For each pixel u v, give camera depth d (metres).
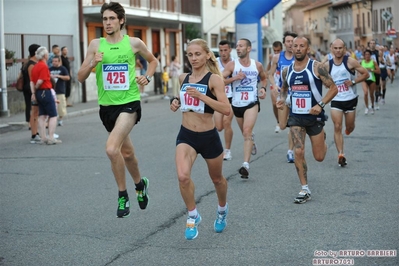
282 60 15.70
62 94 22.69
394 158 13.87
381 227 8.35
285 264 6.98
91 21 36.00
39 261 7.32
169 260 7.24
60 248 7.80
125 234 8.37
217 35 58.22
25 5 34.00
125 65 8.66
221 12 59.38
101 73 8.73
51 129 17.69
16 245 7.96
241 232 8.32
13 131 21.55
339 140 12.95
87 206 10.05
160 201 10.26
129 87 8.70
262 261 7.11
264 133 18.72
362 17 99.38
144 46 8.81
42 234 8.45
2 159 15.12
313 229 8.37
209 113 7.78
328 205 9.71
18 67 27.98
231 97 13.62
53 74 22.50
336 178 11.81
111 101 8.72
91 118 26.20
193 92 7.57
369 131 18.52
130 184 11.74
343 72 13.02
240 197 10.43
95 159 14.83
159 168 13.32
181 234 8.31
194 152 7.79
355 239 7.84
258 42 35.19
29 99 21.83
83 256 7.47
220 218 8.29
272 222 8.79
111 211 9.68
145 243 7.94
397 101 28.80
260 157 14.46
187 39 52.38
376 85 24.98
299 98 10.13
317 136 10.23
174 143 17.22
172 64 36.72
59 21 34.22
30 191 11.35
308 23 135.38
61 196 10.87
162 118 24.78
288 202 9.99
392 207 9.46
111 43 8.71
